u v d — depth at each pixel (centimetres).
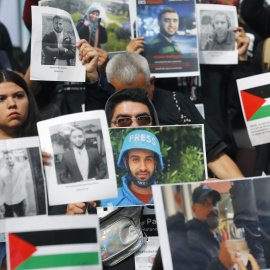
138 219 401
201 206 332
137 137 402
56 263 292
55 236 294
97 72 467
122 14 546
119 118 440
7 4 629
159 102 500
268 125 458
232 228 331
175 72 529
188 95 560
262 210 337
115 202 393
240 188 337
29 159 359
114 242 393
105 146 371
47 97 556
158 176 400
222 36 559
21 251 290
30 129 433
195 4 541
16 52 616
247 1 603
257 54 571
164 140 407
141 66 486
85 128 371
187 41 534
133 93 445
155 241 402
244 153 569
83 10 541
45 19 447
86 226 298
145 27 534
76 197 365
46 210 356
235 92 569
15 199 355
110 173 368
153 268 334
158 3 538
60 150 368
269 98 459
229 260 327
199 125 412
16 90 429
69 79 451
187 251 323
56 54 448
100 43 540
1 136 429
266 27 609
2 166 356
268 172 502
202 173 407
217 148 474
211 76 566
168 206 328
